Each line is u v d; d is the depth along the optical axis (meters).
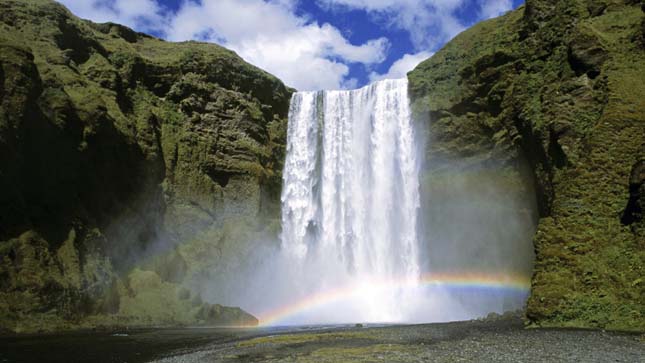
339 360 17.94
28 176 38.16
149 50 59.88
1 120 35.78
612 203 29.67
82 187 42.53
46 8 49.19
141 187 48.44
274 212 58.56
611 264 27.06
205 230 51.91
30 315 33.56
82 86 46.03
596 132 32.75
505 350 18.84
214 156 55.28
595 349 18.67
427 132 51.25
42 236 37.50
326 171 59.59
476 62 48.66
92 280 38.66
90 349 24.39
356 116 59.06
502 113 45.06
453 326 29.41
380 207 55.19
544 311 26.80
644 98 33.19
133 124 49.88
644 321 23.89
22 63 38.19
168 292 42.59
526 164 42.12
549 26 43.66
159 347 24.88
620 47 37.22
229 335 30.00
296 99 63.09
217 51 62.03
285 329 34.59
